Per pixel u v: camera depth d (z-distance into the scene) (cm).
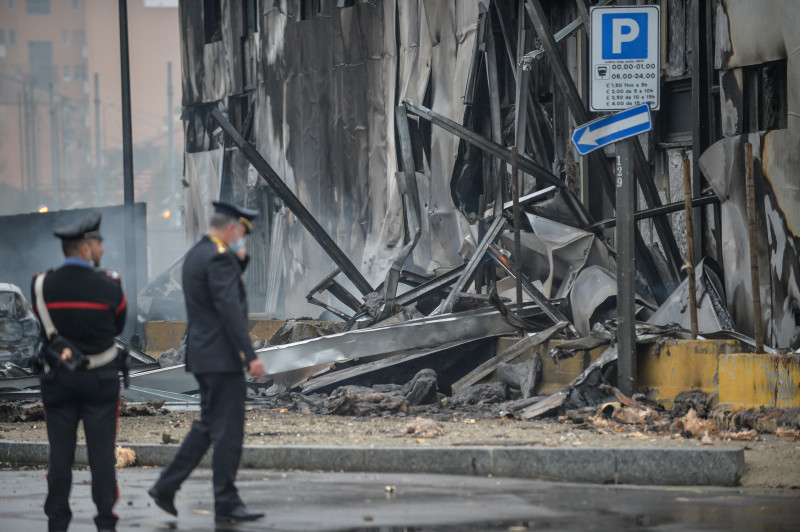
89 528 2578
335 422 4444
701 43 5897
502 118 7356
